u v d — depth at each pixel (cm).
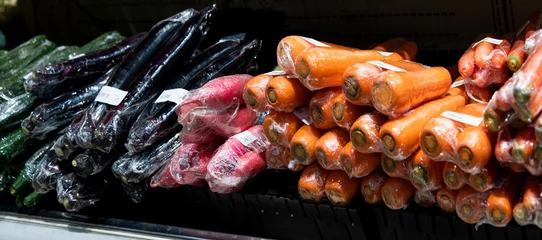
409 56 155
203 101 140
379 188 130
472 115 120
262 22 176
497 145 113
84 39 201
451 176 119
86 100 155
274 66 174
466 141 114
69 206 148
